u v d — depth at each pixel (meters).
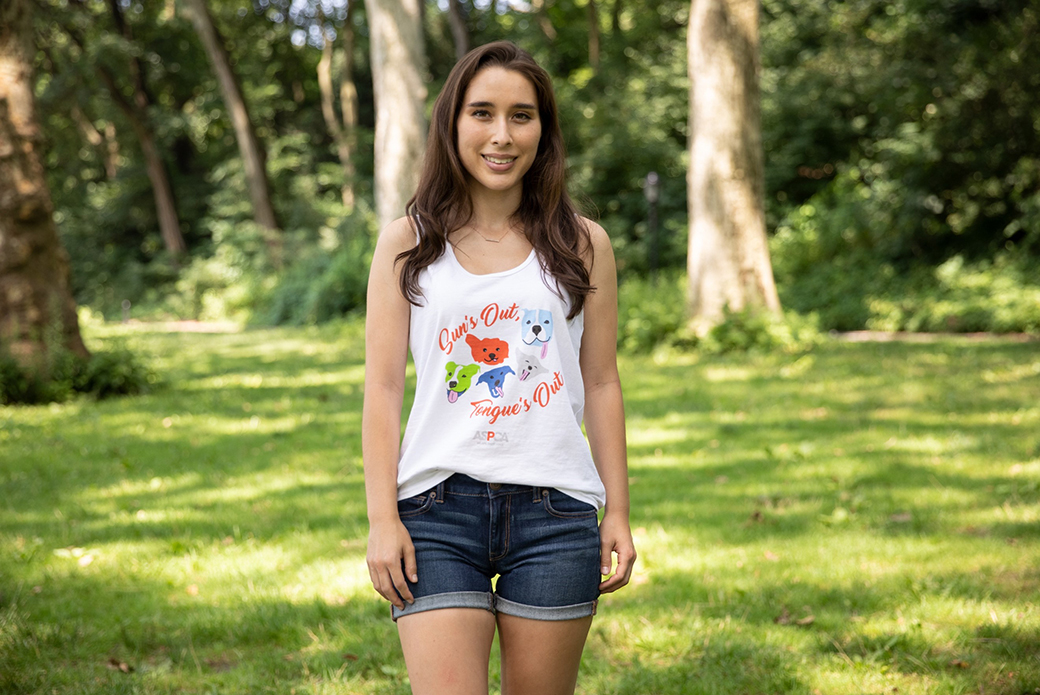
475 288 1.88
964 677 3.05
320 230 30.12
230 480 6.16
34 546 4.62
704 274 13.20
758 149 13.24
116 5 31.50
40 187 10.32
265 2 33.56
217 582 4.16
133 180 34.69
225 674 3.22
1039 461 5.89
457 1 28.73
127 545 4.71
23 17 10.18
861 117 22.05
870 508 5.05
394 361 1.94
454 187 1.96
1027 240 16.50
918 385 9.20
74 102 30.97
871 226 18.81
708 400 8.84
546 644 1.86
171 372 12.75
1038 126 16.16
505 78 1.93
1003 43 16.62
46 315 10.28
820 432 7.17
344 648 3.42
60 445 7.49
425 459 1.87
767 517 4.96
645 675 3.12
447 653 1.76
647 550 4.45
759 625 3.54
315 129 38.75
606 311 2.04
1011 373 9.75
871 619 3.57
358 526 4.93
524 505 1.86
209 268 29.34
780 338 12.80
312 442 7.38
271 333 20.44
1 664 3.24
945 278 16.70
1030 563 4.09
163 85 34.97
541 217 1.96
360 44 37.22
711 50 12.98
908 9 18.20
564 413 1.89
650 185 16.92
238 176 32.97
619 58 28.94
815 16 25.27
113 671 3.22
